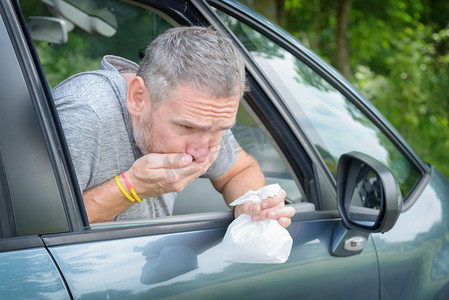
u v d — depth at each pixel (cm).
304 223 165
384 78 650
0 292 105
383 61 673
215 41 136
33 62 120
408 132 669
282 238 135
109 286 118
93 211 140
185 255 133
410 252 192
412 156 222
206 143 141
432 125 682
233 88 134
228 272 139
